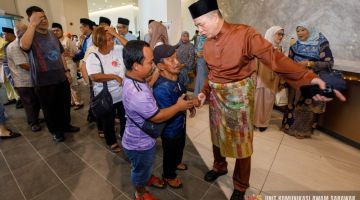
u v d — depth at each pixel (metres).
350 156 2.21
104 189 1.75
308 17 3.66
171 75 1.40
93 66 1.90
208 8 1.15
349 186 1.78
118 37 2.03
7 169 2.03
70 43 3.66
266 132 2.78
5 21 6.61
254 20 4.71
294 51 2.56
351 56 3.18
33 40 2.14
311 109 2.44
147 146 1.29
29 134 2.78
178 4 4.58
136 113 1.18
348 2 3.11
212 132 1.60
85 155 2.26
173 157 1.60
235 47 1.19
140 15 5.18
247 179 1.54
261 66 2.54
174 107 1.20
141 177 1.41
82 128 2.94
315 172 1.96
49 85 2.30
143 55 1.07
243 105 1.33
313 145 2.44
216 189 1.74
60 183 1.83
